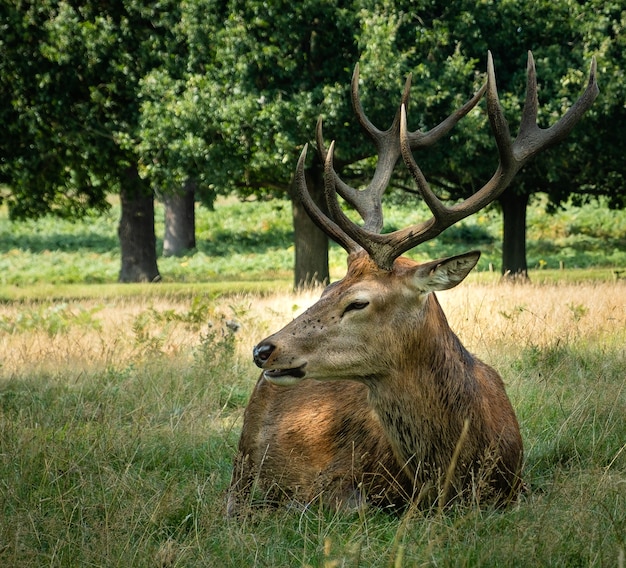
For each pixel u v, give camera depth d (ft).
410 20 80.64
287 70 78.07
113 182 98.99
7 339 55.88
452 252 152.15
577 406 30.76
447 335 22.18
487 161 84.33
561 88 81.56
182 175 81.46
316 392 24.71
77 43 86.02
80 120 90.89
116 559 19.71
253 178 91.25
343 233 22.81
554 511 20.85
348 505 22.66
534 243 158.92
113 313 68.08
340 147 78.02
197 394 36.19
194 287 116.37
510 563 18.56
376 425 22.94
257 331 51.78
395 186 101.71
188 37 81.97
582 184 104.12
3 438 28.30
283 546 21.16
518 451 23.36
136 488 23.99
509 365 38.78
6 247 173.78
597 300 56.54
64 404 34.63
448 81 78.59
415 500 22.16
